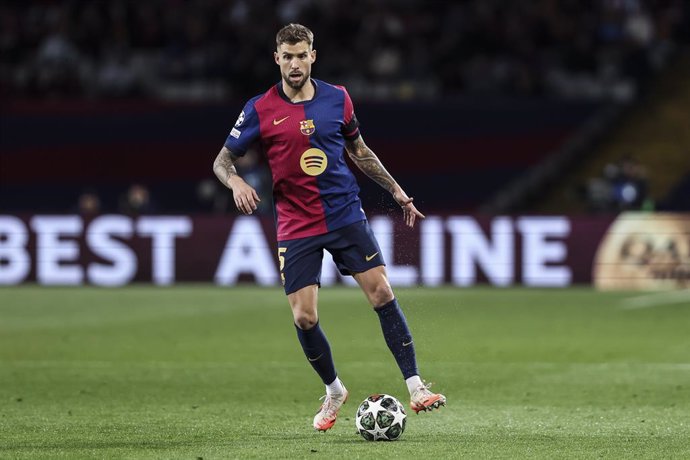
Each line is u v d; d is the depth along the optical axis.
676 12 90.50
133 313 53.84
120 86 84.62
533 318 52.12
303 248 23.80
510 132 80.44
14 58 86.31
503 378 35.00
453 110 79.69
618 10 88.19
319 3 86.88
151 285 68.38
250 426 25.83
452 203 79.56
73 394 31.45
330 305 56.22
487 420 26.88
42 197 77.44
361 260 23.86
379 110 79.50
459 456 21.25
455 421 26.69
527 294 63.09
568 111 81.88
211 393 31.81
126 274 68.75
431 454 21.47
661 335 46.31
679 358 39.72
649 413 28.11
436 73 84.62
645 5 89.88
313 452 21.73
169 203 77.69
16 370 36.47
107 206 77.62
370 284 23.86
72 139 77.50
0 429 25.20
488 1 87.88
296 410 28.69
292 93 23.72
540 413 28.16
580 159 82.69
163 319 51.44
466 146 79.75
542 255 67.44
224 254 68.56
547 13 87.25
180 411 28.39
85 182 77.50
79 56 86.44
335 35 85.56
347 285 67.81
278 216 24.17
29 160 77.25
